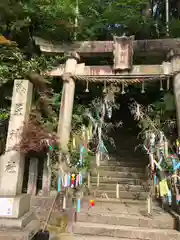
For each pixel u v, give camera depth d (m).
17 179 3.78
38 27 5.17
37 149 3.93
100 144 5.91
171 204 4.24
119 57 4.93
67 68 5.11
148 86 6.18
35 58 4.93
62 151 4.57
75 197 4.44
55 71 5.21
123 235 3.52
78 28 5.00
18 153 3.87
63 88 5.07
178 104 4.66
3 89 4.87
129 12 5.39
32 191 4.48
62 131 4.80
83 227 3.63
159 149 4.66
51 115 5.04
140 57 5.70
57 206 4.13
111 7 5.53
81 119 5.72
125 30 5.88
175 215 3.83
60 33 5.02
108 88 5.84
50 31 4.98
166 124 5.20
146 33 5.85
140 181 5.36
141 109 5.84
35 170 4.61
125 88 7.26
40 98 4.87
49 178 4.54
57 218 3.92
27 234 3.14
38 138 3.88
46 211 4.08
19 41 5.36
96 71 5.09
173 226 3.69
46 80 4.93
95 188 5.21
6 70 4.50
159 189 4.28
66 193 4.21
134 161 6.50
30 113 4.36
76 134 5.30
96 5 5.75
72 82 5.11
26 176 4.80
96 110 6.03
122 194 4.96
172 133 5.17
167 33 5.41
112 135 8.46
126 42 4.92
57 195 4.18
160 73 4.87
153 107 5.89
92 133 5.99
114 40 4.95
